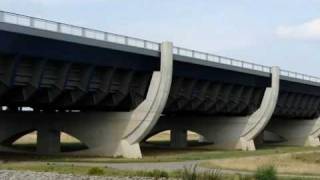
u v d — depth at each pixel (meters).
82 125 83.31
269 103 109.19
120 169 57.38
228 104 103.56
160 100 79.19
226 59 94.75
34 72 64.44
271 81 109.75
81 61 68.44
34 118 87.06
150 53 77.88
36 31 60.88
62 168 56.00
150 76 80.31
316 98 136.00
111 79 74.31
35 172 50.72
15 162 66.69
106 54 71.31
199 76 90.06
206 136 111.69
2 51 58.88
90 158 76.44
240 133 108.75
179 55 82.88
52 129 85.50
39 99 71.94
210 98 97.19
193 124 112.44
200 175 44.88
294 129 138.62
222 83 97.56
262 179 46.94
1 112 90.12
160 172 50.81
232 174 52.38
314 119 137.62
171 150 103.25
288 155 87.69
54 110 85.25
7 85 62.03
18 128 88.56
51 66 67.00
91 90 73.81
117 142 79.94
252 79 104.81
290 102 123.38
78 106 78.62
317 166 69.69
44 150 85.62
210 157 83.50
